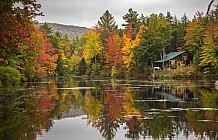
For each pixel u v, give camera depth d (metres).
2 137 14.26
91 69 89.62
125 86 44.31
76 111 22.00
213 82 48.81
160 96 30.12
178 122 17.47
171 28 78.06
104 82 57.47
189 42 67.06
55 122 18.06
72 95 32.53
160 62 74.25
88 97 30.58
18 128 16.22
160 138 14.23
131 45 73.88
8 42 17.25
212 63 55.06
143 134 15.09
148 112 21.00
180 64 67.00
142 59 69.50
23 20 18.06
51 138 14.20
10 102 26.30
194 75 59.47
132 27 97.06
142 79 66.19
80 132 15.55
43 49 58.88
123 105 24.58
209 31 56.00
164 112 20.81
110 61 83.38
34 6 18.38
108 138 14.40
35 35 51.12
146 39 69.44
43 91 37.03
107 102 26.55
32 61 49.69
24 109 22.61
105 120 18.67
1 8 16.38
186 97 28.72
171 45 82.38
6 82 35.03
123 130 16.02
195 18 67.94
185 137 14.21
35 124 17.34
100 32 98.75
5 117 19.39
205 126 16.23
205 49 55.53
